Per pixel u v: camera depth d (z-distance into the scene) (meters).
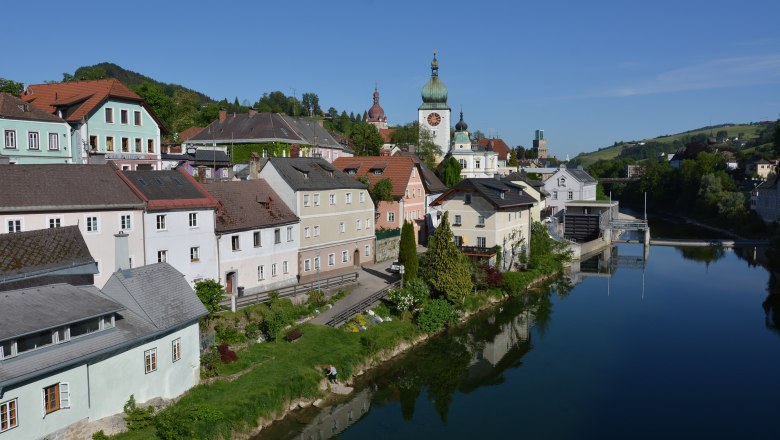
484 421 38.50
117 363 29.89
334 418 37.78
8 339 24.80
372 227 71.00
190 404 32.19
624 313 63.12
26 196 41.03
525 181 101.44
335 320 48.09
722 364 48.28
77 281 35.78
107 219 43.78
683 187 160.75
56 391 26.92
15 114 57.34
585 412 39.78
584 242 108.00
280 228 56.53
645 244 105.69
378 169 81.62
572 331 56.78
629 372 46.56
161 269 36.06
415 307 54.19
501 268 71.81
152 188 47.66
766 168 171.75
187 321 34.09
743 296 70.62
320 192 61.62
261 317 45.12
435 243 57.56
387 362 46.47
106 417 29.25
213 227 49.94
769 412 39.44
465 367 47.25
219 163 90.75
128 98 67.94
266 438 34.06
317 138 121.38
